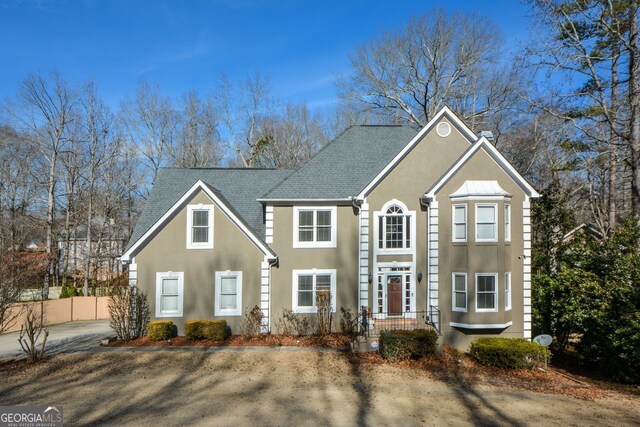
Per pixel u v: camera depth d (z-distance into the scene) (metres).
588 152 23.59
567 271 17.42
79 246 47.62
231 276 19.23
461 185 18.44
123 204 45.62
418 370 15.02
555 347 19.56
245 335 18.88
